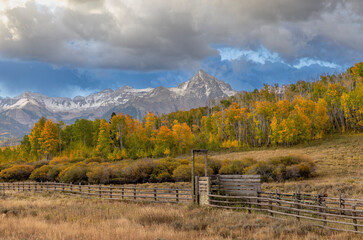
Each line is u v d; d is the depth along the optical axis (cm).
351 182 3584
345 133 9294
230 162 5850
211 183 2175
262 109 10806
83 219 1591
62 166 6481
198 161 5891
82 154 11025
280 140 9175
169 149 10112
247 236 1197
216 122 11706
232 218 1580
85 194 3356
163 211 1738
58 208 2080
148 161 5672
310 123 9338
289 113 10756
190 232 1281
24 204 2283
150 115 11950
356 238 1142
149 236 1183
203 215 1712
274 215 1722
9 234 1261
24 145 12556
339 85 12112
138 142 11100
